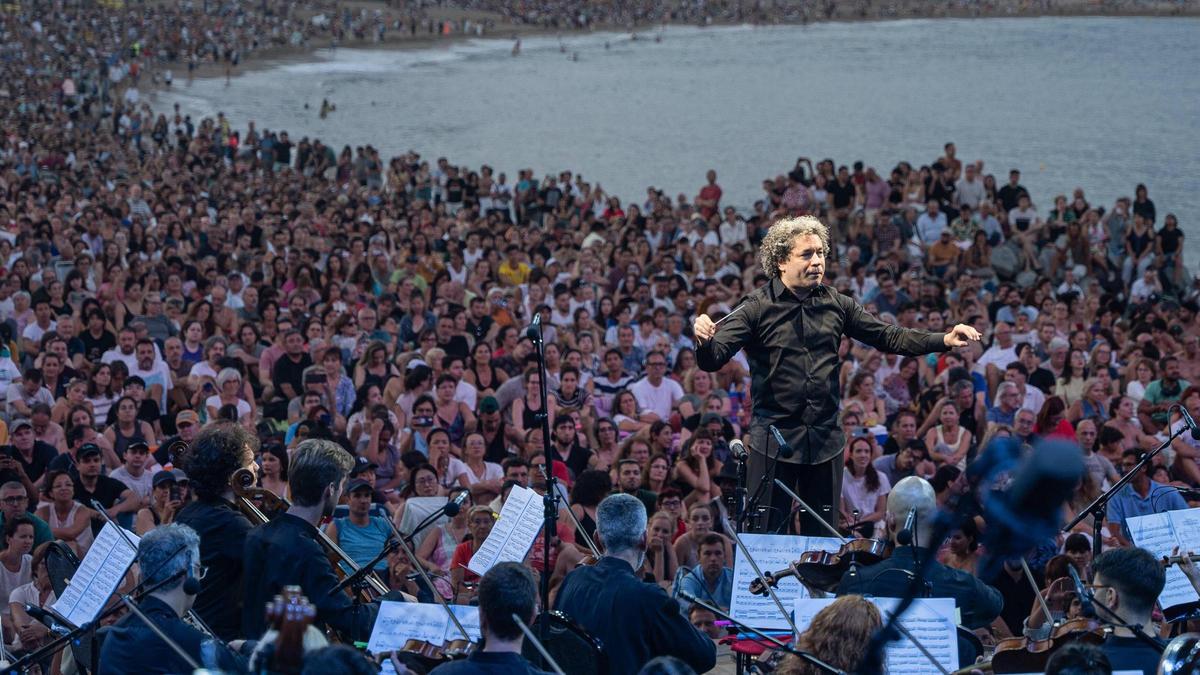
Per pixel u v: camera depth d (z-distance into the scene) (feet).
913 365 65.92
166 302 73.46
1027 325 75.72
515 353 65.77
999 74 361.10
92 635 27.45
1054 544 39.27
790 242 32.65
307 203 118.83
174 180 136.05
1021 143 234.38
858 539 27.68
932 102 297.33
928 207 107.65
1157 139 238.68
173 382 63.05
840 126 258.78
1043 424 55.21
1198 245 151.53
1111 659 22.66
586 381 64.80
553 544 39.86
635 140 240.12
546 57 416.26
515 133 248.11
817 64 393.91
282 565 24.62
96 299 70.03
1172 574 29.25
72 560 36.55
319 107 279.49
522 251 94.89
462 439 58.44
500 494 45.27
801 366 32.76
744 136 244.83
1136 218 104.78
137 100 259.60
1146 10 608.60
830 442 32.94
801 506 32.19
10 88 233.76
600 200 132.57
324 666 16.85
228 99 286.05
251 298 75.36
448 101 297.53
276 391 63.16
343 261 87.97
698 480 50.29
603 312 80.18
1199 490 46.70
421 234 93.25
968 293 83.51
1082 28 538.06
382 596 28.86
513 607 21.35
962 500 9.64
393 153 219.82
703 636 25.26
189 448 26.89
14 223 95.91
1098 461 52.03
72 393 56.13
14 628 37.63
